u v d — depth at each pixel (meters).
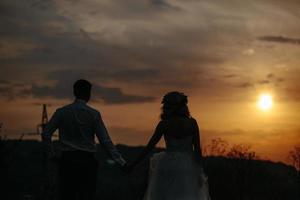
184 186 10.80
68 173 10.48
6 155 38.00
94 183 10.62
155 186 10.89
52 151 10.58
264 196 69.38
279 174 75.56
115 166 10.87
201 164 10.96
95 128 10.60
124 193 62.72
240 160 65.31
